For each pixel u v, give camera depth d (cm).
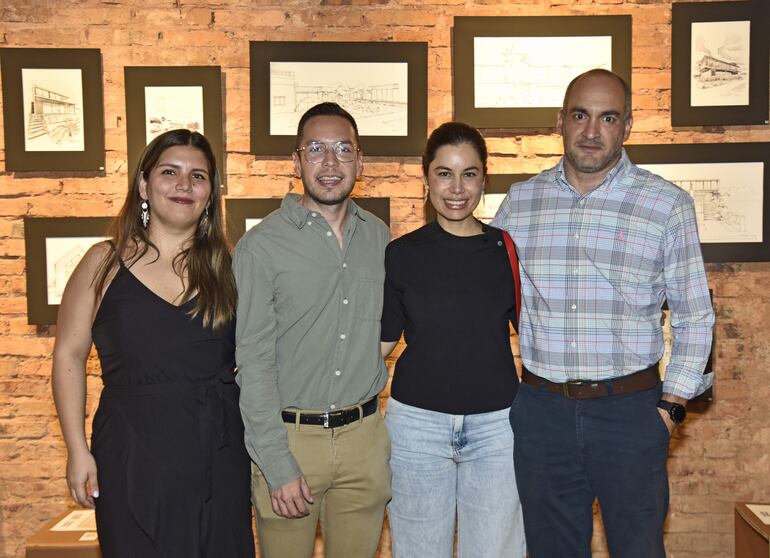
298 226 220
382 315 239
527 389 234
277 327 220
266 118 318
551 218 232
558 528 231
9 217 324
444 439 229
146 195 211
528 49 316
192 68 316
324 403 221
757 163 317
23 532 331
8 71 316
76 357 205
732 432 328
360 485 226
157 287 206
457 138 225
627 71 316
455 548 337
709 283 325
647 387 225
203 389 205
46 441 329
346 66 317
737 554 298
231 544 209
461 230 235
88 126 318
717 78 316
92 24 319
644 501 223
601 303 224
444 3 320
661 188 225
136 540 199
